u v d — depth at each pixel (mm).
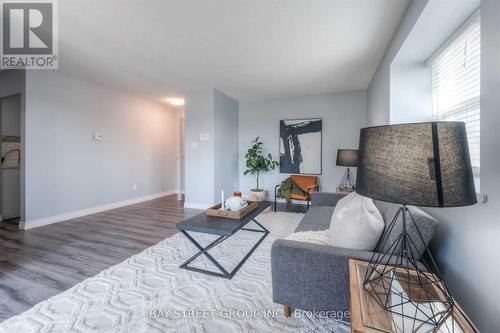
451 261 1232
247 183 5109
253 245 2504
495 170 907
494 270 906
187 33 2287
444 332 740
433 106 2031
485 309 955
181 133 5969
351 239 1319
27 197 3094
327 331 1295
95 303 1544
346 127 4348
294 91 4312
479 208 1002
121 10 1929
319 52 2676
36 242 2615
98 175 4023
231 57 2832
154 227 3158
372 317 798
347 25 2129
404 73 2189
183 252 2324
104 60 2943
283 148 4785
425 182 713
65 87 3498
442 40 1779
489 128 940
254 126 5020
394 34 2189
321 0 1802
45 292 1674
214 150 4145
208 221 2062
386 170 786
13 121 3705
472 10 1429
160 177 5473
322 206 2721
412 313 810
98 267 2035
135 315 1430
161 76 3527
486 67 961
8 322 1379
